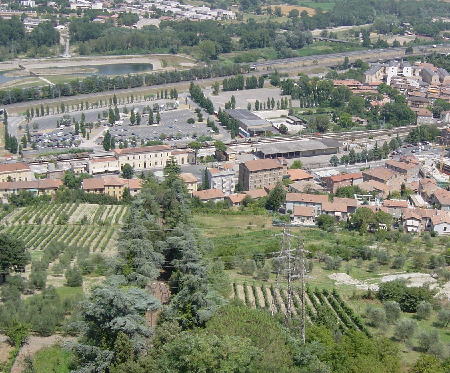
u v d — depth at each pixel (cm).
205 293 19600
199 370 15738
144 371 16338
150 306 18588
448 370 18925
